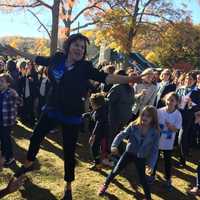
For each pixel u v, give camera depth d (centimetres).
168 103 715
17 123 1123
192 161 898
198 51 4091
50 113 481
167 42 3130
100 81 475
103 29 2861
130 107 785
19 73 1136
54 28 2142
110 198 643
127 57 2920
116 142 626
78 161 815
